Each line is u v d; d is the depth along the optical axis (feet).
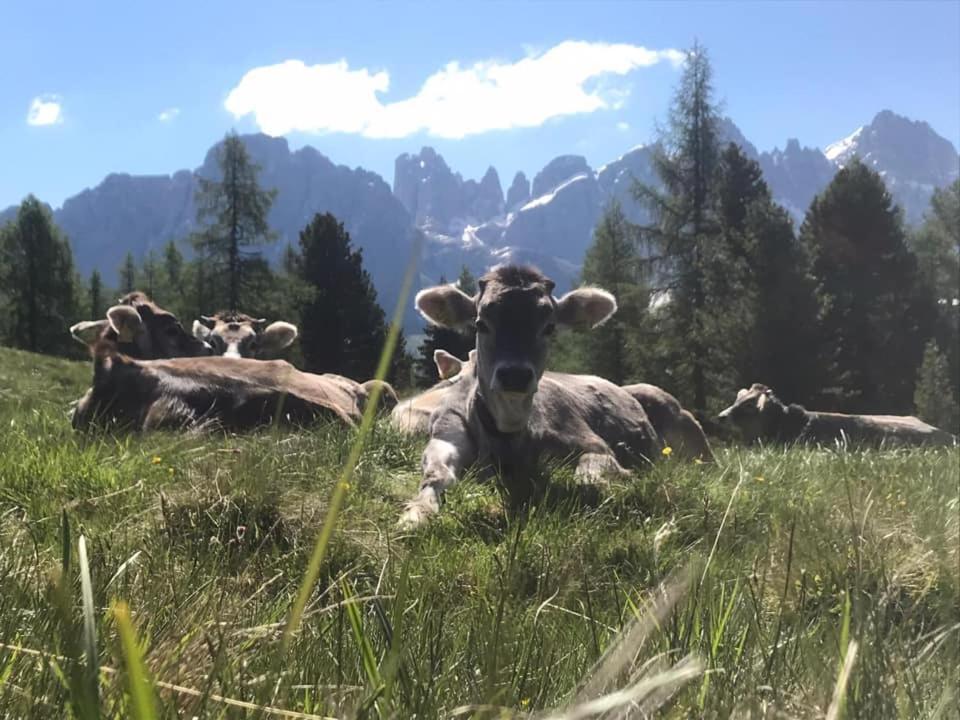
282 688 5.47
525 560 11.38
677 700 5.33
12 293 214.07
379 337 184.55
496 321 20.56
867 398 126.82
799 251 116.26
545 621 8.73
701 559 10.69
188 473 15.03
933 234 203.31
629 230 138.41
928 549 12.26
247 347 46.14
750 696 5.23
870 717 5.02
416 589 9.48
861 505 15.20
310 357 180.75
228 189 175.22
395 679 5.44
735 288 117.19
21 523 11.79
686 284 128.98
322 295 182.29
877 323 134.41
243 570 10.27
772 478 19.51
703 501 15.10
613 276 161.79
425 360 184.65
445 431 21.50
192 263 189.98
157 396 24.50
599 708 3.57
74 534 11.12
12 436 19.80
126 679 4.38
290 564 10.90
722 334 113.80
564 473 19.67
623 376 150.30
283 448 18.70
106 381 24.79
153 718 2.53
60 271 218.59
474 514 15.14
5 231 214.69
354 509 14.01
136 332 36.40
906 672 6.01
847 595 6.34
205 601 7.78
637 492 16.14
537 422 22.62
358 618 5.68
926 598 9.96
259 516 12.26
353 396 32.17
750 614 7.38
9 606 6.83
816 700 5.78
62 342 218.59
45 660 4.91
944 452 33.76
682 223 134.62
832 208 150.10
